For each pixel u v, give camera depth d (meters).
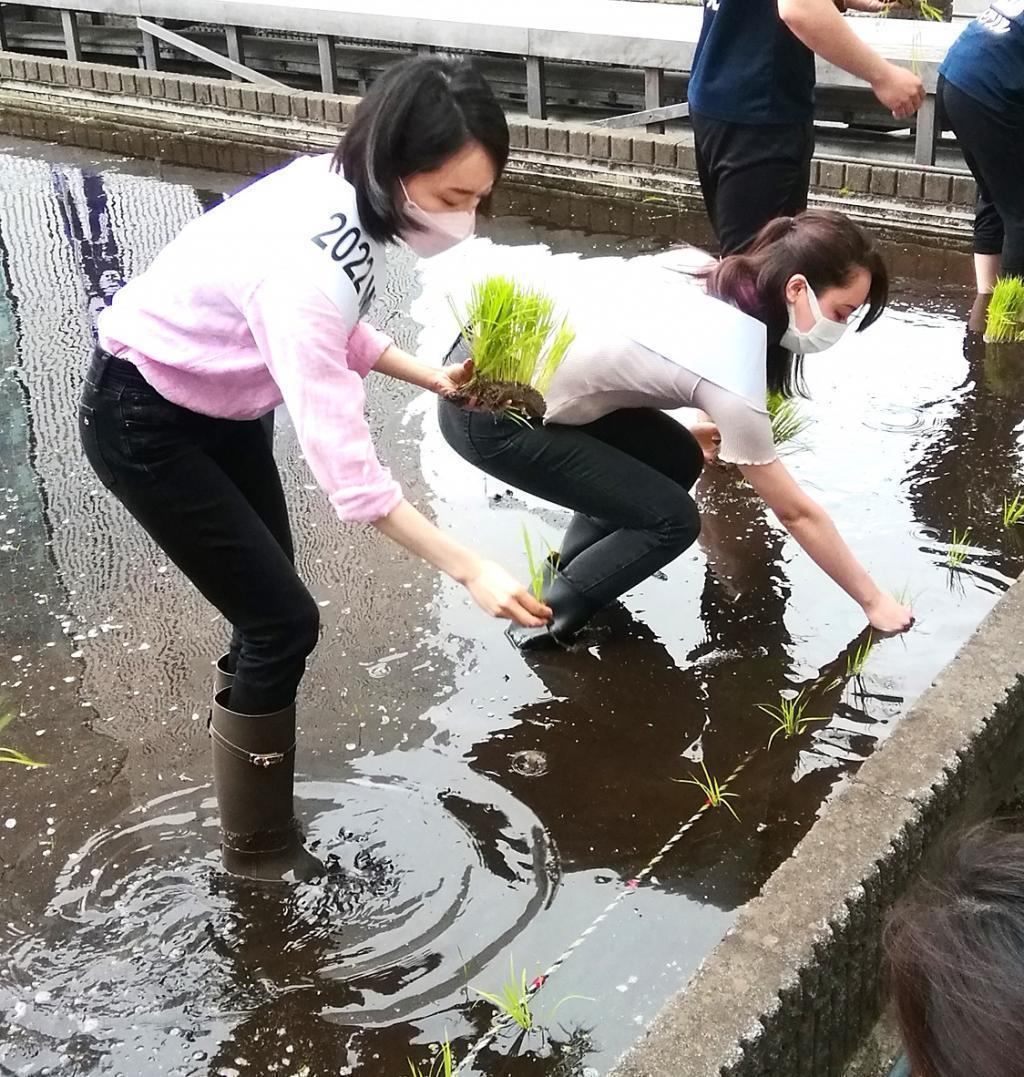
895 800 2.21
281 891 2.39
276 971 2.21
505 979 2.18
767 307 2.79
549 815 2.58
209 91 8.47
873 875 2.05
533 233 6.20
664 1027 1.77
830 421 4.19
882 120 6.40
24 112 9.26
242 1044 2.07
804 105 4.09
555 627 3.11
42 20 10.17
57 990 2.18
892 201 6.04
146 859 2.49
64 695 3.01
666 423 3.18
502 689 2.99
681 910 2.32
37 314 5.44
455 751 2.78
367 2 8.07
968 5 7.20
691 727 2.84
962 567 3.34
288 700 2.31
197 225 2.10
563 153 7.06
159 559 3.63
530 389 2.76
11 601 3.42
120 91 8.94
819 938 1.92
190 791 2.68
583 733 2.83
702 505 3.80
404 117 1.87
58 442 4.37
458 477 4.00
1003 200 4.72
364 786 2.67
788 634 3.15
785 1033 1.85
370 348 2.52
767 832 2.51
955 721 2.40
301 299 1.90
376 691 2.99
